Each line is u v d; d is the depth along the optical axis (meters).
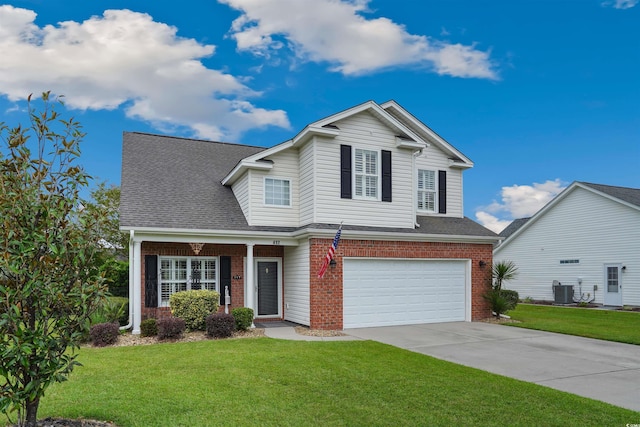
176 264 14.66
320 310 13.49
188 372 7.95
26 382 4.75
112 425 5.40
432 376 7.82
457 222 17.30
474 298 15.92
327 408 6.10
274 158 15.32
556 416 5.91
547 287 26.34
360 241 14.15
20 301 4.46
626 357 9.77
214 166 18.23
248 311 13.12
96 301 5.02
